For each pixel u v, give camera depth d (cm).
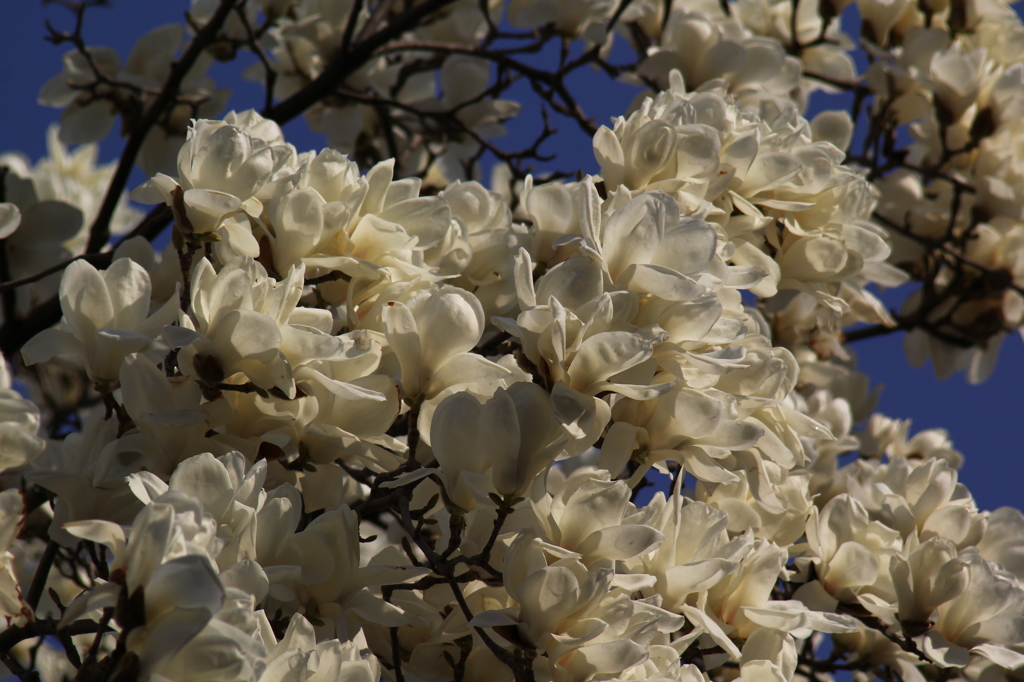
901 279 348
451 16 516
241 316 292
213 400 296
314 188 306
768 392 307
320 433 301
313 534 295
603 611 291
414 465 297
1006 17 467
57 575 436
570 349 290
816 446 343
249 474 292
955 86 429
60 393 466
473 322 296
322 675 286
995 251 440
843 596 322
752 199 322
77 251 550
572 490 293
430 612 302
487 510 302
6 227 313
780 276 327
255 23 466
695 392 298
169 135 433
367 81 476
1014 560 329
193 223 300
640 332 292
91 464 297
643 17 479
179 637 273
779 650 304
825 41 475
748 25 501
